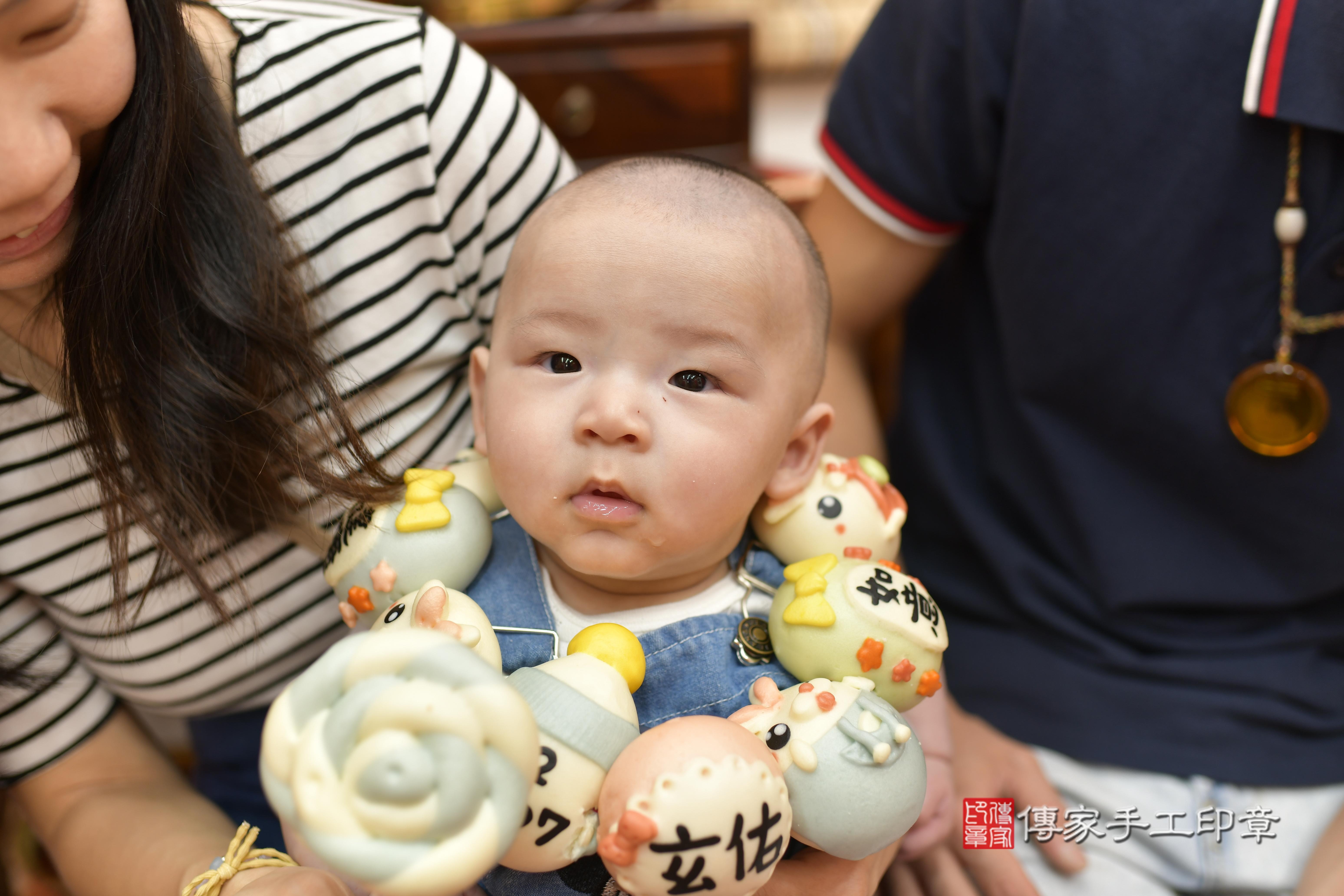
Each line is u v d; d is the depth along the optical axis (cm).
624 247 58
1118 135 76
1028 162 79
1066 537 88
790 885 61
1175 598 84
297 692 45
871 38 89
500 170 79
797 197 131
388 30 74
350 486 66
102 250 59
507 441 60
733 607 67
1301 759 83
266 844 87
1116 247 78
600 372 59
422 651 45
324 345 75
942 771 79
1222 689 84
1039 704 89
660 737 51
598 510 58
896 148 87
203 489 66
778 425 62
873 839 54
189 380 64
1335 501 78
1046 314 81
